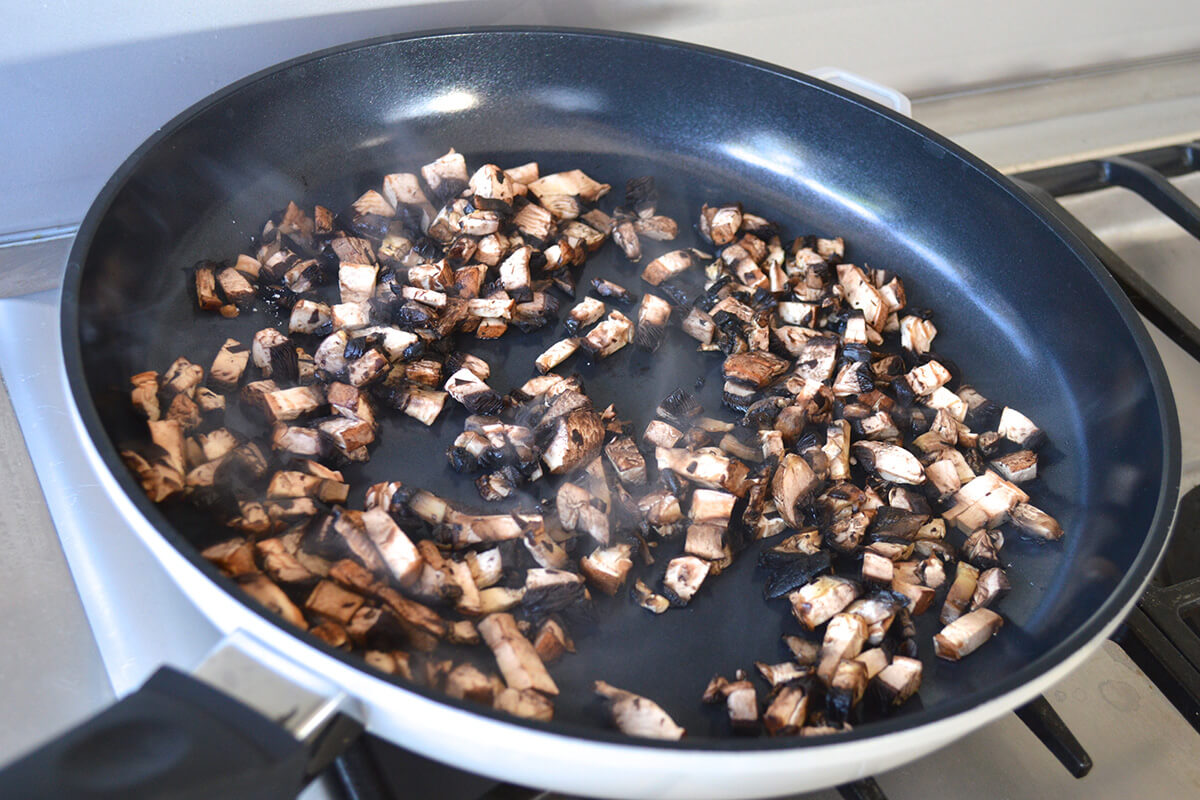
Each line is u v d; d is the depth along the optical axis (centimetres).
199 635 36
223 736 29
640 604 39
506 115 51
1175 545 43
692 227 50
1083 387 45
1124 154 55
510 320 46
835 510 42
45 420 40
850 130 49
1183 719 39
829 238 50
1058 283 46
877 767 32
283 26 47
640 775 31
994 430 45
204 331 43
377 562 38
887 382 46
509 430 41
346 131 48
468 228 47
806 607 39
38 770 28
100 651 36
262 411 41
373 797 34
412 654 37
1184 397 49
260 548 37
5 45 43
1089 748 38
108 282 40
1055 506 43
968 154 47
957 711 32
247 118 45
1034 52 61
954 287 48
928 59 58
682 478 42
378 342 44
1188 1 62
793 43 55
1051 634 40
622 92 51
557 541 40
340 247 45
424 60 49
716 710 38
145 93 46
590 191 50
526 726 31
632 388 45
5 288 45
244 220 46
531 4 50
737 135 51
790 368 46
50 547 38
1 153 45
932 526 42
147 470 37
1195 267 54
